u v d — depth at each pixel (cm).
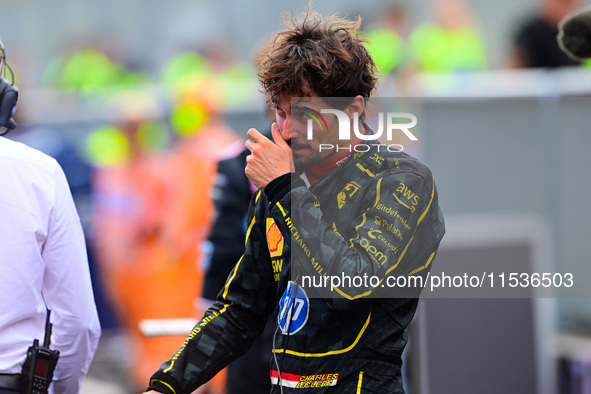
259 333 829
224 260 1184
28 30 3180
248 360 1102
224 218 1190
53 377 929
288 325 746
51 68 3134
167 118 2031
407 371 802
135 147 2023
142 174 1964
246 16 2947
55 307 912
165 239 1881
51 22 3184
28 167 889
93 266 1964
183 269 1830
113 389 1778
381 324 739
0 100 924
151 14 3089
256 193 830
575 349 821
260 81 784
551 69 2344
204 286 1199
